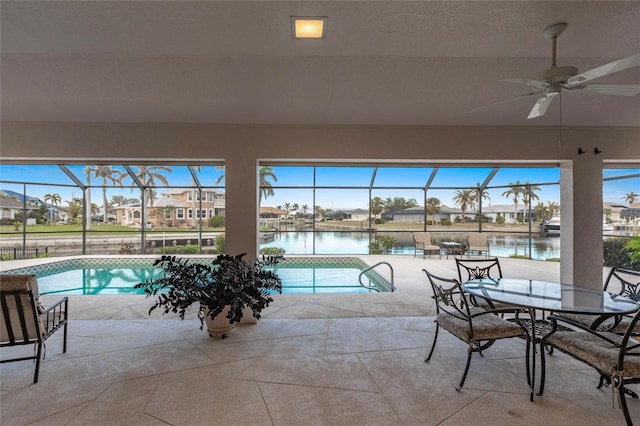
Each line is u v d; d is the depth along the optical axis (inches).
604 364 74.9
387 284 223.6
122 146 142.1
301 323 138.8
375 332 128.4
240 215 144.1
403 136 148.3
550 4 76.0
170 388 88.4
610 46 96.2
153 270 318.0
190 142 143.6
